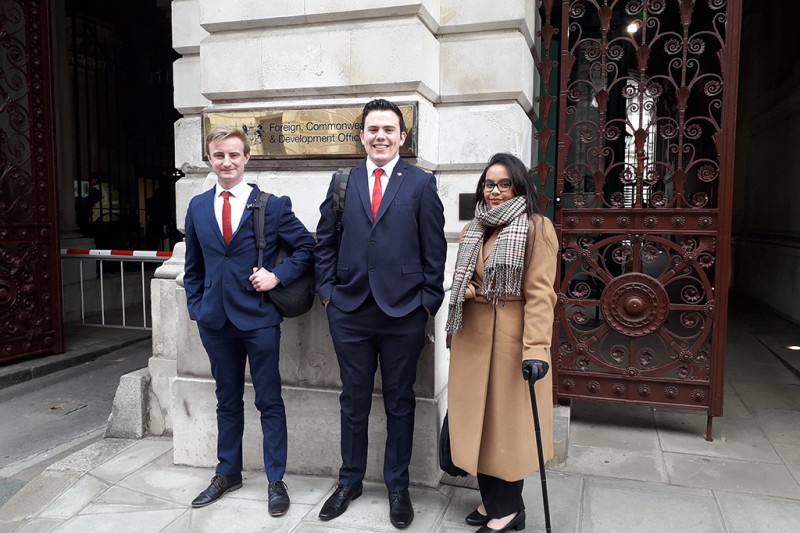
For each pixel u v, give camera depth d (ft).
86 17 29.17
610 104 20.97
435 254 9.73
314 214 12.05
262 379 10.38
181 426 12.21
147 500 10.80
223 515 10.20
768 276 29.35
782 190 28.17
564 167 13.33
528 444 8.89
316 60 11.80
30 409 17.03
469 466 8.85
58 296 21.47
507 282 8.44
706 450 12.67
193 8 13.78
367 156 10.64
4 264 19.77
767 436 13.41
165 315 13.80
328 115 11.64
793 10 27.89
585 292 13.56
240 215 10.26
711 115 12.57
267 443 10.53
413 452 11.12
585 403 15.52
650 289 13.10
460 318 8.86
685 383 13.06
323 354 11.66
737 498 10.61
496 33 12.42
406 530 9.61
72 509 10.59
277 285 10.33
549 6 13.15
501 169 8.87
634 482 11.25
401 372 9.77
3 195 19.85
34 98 20.75
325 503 10.14
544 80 13.29
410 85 11.47
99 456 12.80
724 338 12.78
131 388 13.85
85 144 31.71
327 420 11.60
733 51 12.28
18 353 20.21
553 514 10.11
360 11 11.48
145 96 34.55
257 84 12.17
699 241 12.76
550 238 8.63
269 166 12.36
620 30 20.59
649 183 13.07
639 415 14.69
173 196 35.78
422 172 9.86
